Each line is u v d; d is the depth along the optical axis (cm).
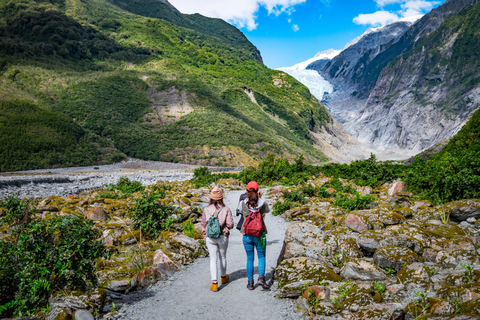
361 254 527
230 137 10538
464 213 631
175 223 857
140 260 592
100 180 4178
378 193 1288
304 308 399
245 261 624
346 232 602
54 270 416
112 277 515
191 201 1346
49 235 429
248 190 471
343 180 1812
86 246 437
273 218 1071
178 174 5150
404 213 696
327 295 398
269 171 2473
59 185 3547
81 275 417
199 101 13562
